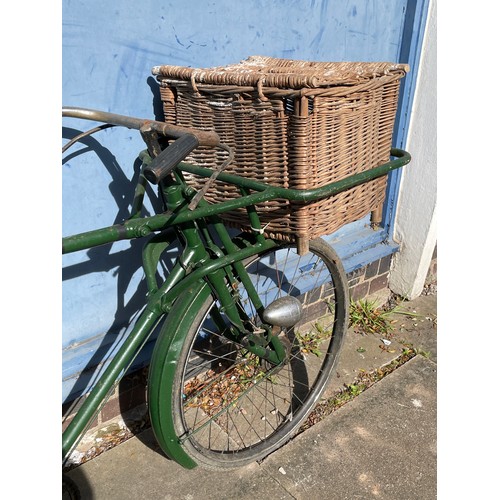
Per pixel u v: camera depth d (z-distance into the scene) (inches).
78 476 77.5
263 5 84.0
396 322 117.4
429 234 115.6
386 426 88.2
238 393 93.8
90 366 79.6
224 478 78.2
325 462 81.2
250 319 76.5
